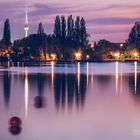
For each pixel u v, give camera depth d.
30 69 139.00
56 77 91.81
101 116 35.25
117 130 29.42
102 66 170.62
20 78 89.12
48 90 60.22
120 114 36.31
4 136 27.80
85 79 84.19
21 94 54.66
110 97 50.09
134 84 70.19
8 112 37.97
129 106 41.62
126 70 127.44
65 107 40.81
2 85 70.50
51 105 42.44
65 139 26.86
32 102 45.25
